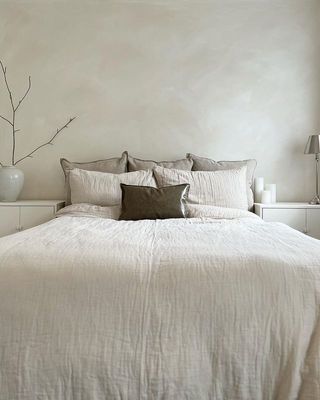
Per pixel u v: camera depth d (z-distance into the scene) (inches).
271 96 155.2
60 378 48.0
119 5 154.2
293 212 137.1
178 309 50.3
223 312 50.0
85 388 47.7
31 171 156.3
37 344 49.1
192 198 129.8
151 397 47.5
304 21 154.4
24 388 47.9
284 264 53.3
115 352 48.6
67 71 155.0
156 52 154.7
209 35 154.6
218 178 133.9
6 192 143.4
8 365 48.6
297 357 47.9
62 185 156.1
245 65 154.8
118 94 155.2
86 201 133.0
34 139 155.8
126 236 76.9
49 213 137.8
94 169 146.0
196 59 154.7
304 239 72.5
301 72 155.1
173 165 144.0
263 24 154.3
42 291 51.4
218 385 48.1
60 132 155.8
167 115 155.0
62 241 68.3
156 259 55.8
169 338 49.3
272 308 50.1
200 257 55.3
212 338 49.4
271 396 48.1
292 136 155.7
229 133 155.3
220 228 89.4
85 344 48.9
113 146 155.7
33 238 71.9
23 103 155.3
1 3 154.1
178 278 52.1
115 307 50.5
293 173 156.2
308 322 49.8
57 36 154.7
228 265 53.4
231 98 155.0
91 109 155.3
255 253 56.7
